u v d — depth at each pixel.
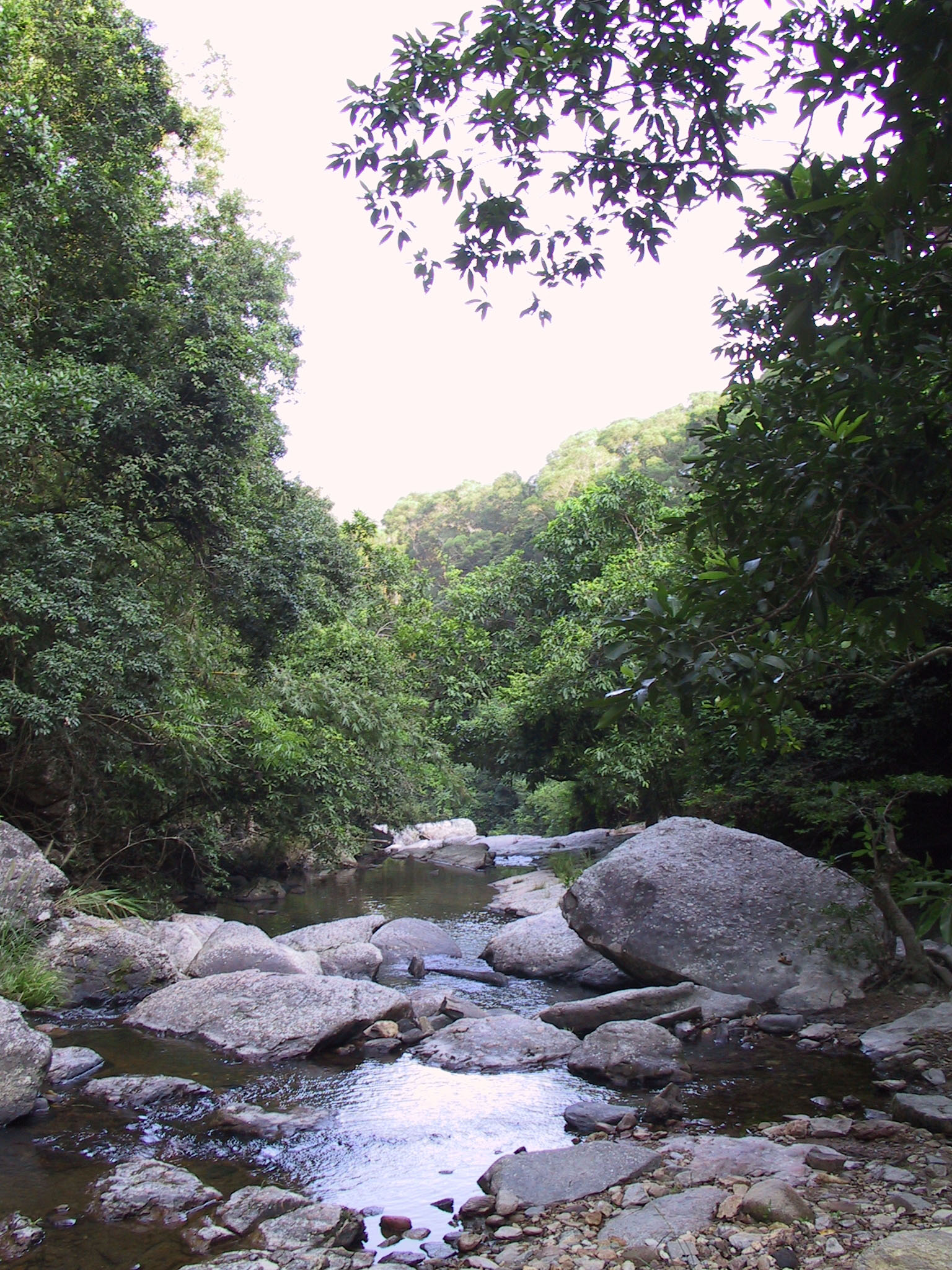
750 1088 5.27
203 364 11.30
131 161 11.89
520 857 23.16
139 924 9.41
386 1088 5.67
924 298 2.77
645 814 19.58
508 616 22.91
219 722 13.53
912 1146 4.08
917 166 2.18
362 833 17.80
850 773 9.66
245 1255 3.44
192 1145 4.75
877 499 3.26
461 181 4.09
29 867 8.31
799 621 3.34
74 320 11.50
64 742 10.87
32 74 11.23
